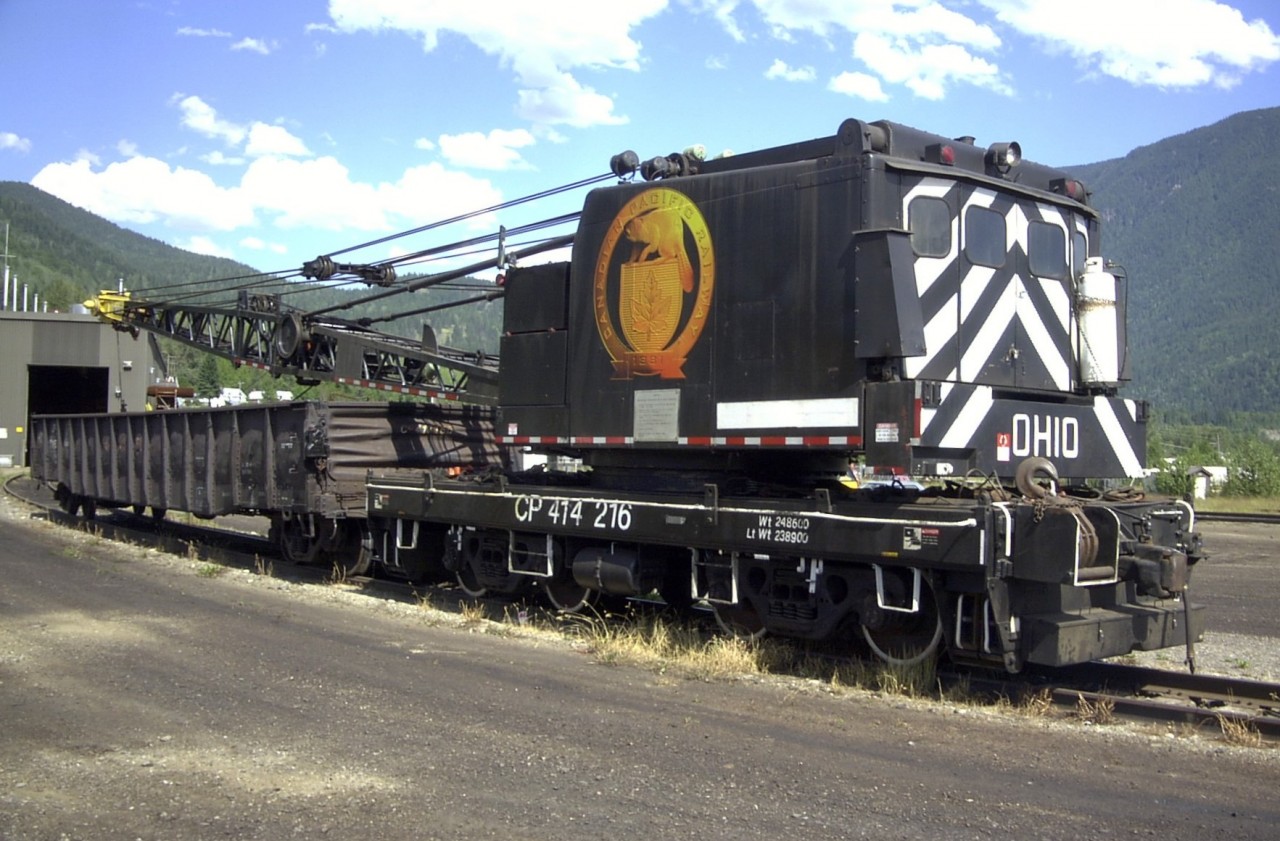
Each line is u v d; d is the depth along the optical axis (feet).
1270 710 25.80
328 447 47.57
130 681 26.96
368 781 19.26
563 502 35.70
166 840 16.44
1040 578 24.56
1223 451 215.31
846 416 28.04
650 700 25.68
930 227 28.73
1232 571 57.67
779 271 29.91
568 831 16.88
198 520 79.05
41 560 52.13
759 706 25.20
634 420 33.71
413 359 53.21
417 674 28.17
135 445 67.15
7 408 148.97
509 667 29.25
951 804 18.24
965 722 23.93
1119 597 28.12
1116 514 25.35
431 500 41.39
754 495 31.76
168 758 20.59
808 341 29.04
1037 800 18.51
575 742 21.90
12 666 28.53
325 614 38.06
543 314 37.42
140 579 46.32
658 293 33.17
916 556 26.17
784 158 31.27
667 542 32.27
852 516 27.66
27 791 18.67
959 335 29.01
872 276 27.20
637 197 34.01
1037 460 27.96
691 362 32.09
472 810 17.80
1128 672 28.66
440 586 45.44
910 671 27.78
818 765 20.44
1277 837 16.84
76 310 154.30
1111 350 31.89
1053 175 32.86
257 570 51.16
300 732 22.49
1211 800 18.62
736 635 31.81
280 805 17.98
